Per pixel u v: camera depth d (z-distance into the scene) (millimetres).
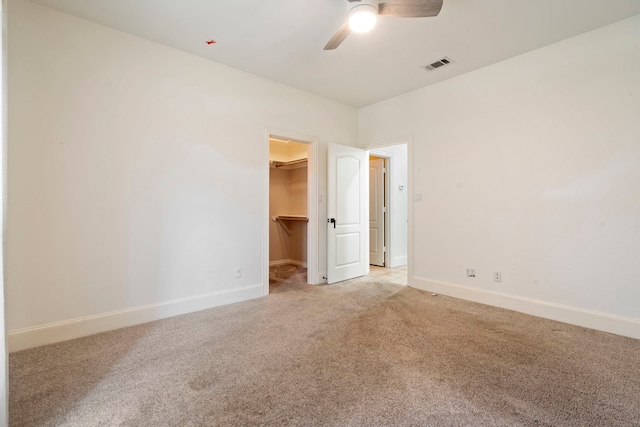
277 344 2311
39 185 2283
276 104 3727
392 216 5477
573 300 2727
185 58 3014
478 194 3365
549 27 2570
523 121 3025
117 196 2629
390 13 2086
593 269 2621
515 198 3086
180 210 2986
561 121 2793
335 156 4258
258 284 3568
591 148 2631
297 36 2725
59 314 2367
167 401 1621
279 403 1605
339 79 3646
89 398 1644
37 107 2277
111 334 2494
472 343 2320
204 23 2531
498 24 2525
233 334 2496
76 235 2439
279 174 5723
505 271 3162
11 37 2176
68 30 2402
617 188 2508
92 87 2510
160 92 2863
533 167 2963
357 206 4621
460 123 3516
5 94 1227
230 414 1519
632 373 1885
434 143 3771
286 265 5578
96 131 2527
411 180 4023
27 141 2238
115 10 2355
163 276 2883
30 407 1561
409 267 4051
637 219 2418
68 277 2404
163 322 2766
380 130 4434
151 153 2809
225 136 3287
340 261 4348
